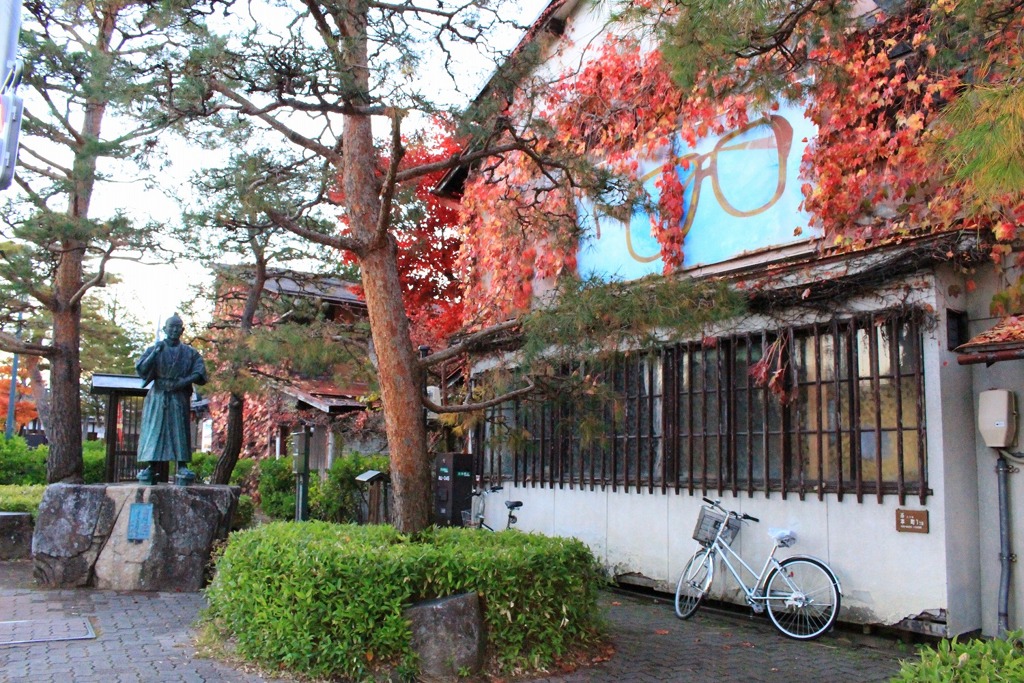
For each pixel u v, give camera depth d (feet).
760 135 28.40
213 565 29.30
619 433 31.73
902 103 24.63
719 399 27.94
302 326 39.47
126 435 42.78
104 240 35.63
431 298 56.08
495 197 34.71
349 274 44.37
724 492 27.50
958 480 22.22
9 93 11.48
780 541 24.22
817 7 22.15
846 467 24.34
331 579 18.44
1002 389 22.06
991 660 11.44
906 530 22.41
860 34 25.49
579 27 35.55
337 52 19.19
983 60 20.42
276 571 19.58
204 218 19.70
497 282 35.40
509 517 34.14
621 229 33.40
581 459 33.19
